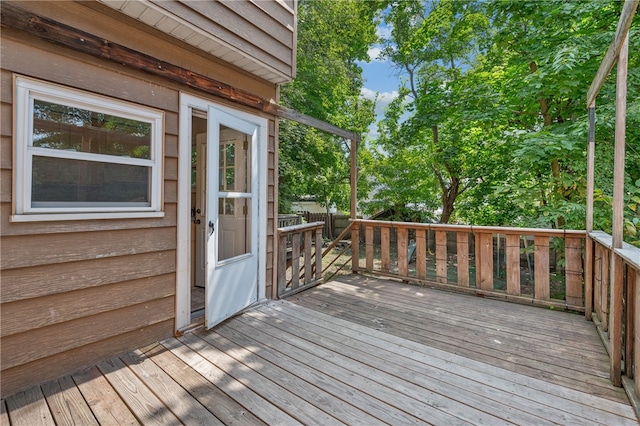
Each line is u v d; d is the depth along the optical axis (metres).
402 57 8.92
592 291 2.96
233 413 1.57
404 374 1.97
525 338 2.54
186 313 2.59
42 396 1.69
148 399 1.68
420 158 8.05
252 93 3.22
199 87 2.63
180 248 2.53
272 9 3.15
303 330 2.65
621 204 1.93
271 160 3.53
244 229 3.21
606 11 4.26
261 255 3.36
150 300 2.34
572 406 1.65
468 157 7.20
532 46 4.82
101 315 2.07
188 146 2.59
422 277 4.19
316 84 9.51
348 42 10.82
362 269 4.82
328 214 12.04
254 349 2.28
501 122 5.80
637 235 3.81
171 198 2.47
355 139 4.74
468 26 7.00
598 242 2.62
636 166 4.24
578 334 2.62
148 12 2.15
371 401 1.68
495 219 6.32
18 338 1.72
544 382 1.89
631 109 3.63
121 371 1.96
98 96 2.03
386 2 8.96
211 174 2.61
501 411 1.61
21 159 1.71
